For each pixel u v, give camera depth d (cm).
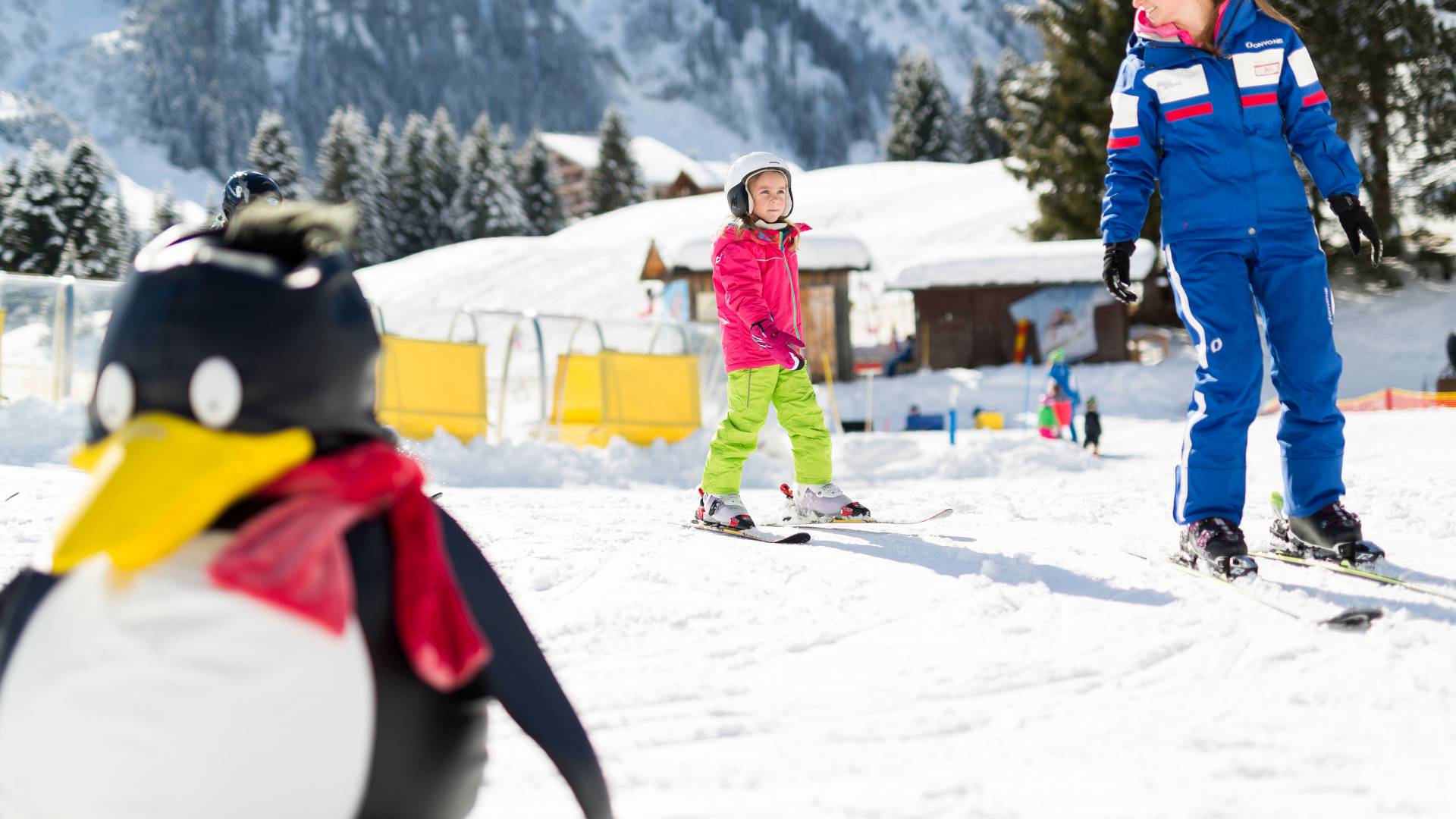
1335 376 448
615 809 212
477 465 1163
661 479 1215
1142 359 2972
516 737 255
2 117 18062
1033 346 2955
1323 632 337
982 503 767
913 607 385
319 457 141
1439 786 215
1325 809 205
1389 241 3162
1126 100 461
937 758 239
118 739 124
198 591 128
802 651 333
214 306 132
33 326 1265
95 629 128
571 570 460
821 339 2962
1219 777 223
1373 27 2953
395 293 4809
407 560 143
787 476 1239
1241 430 443
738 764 236
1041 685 294
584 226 6419
